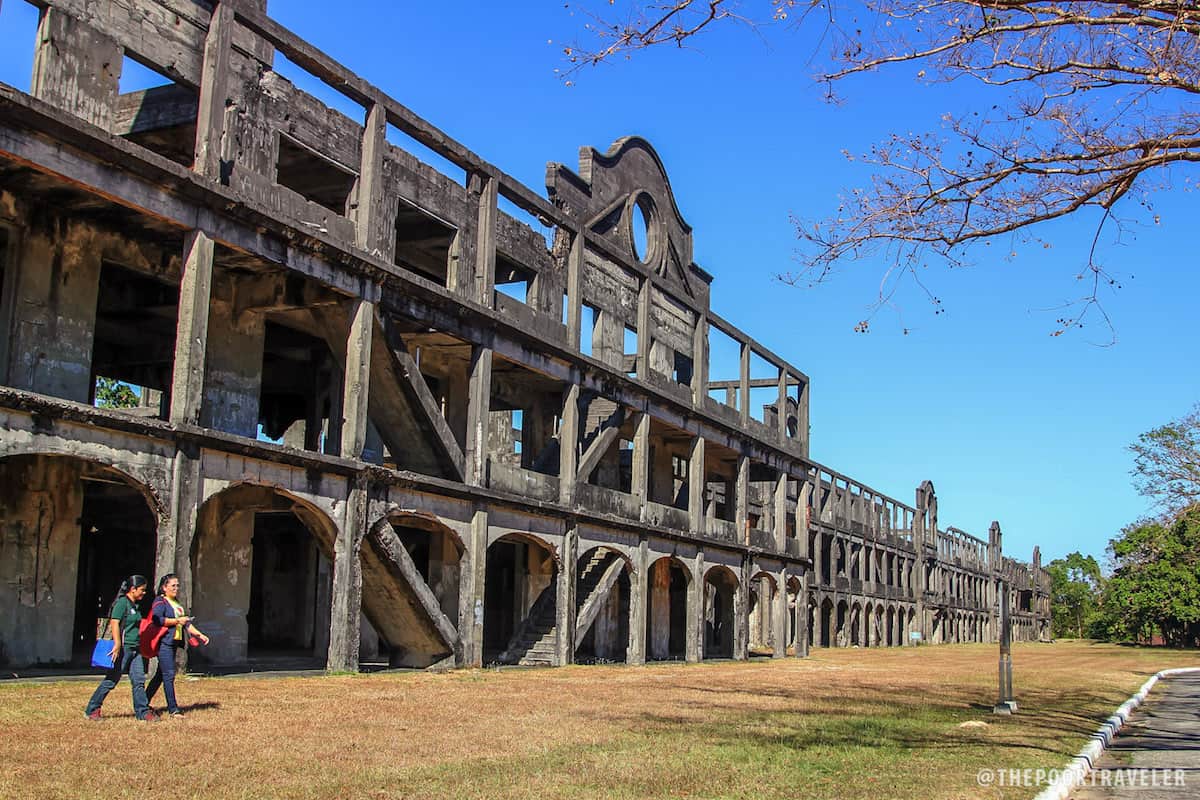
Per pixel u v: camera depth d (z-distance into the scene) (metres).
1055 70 10.94
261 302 21.05
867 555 71.75
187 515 16.62
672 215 37.03
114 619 11.70
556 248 28.02
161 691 14.79
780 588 41.69
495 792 8.51
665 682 22.41
